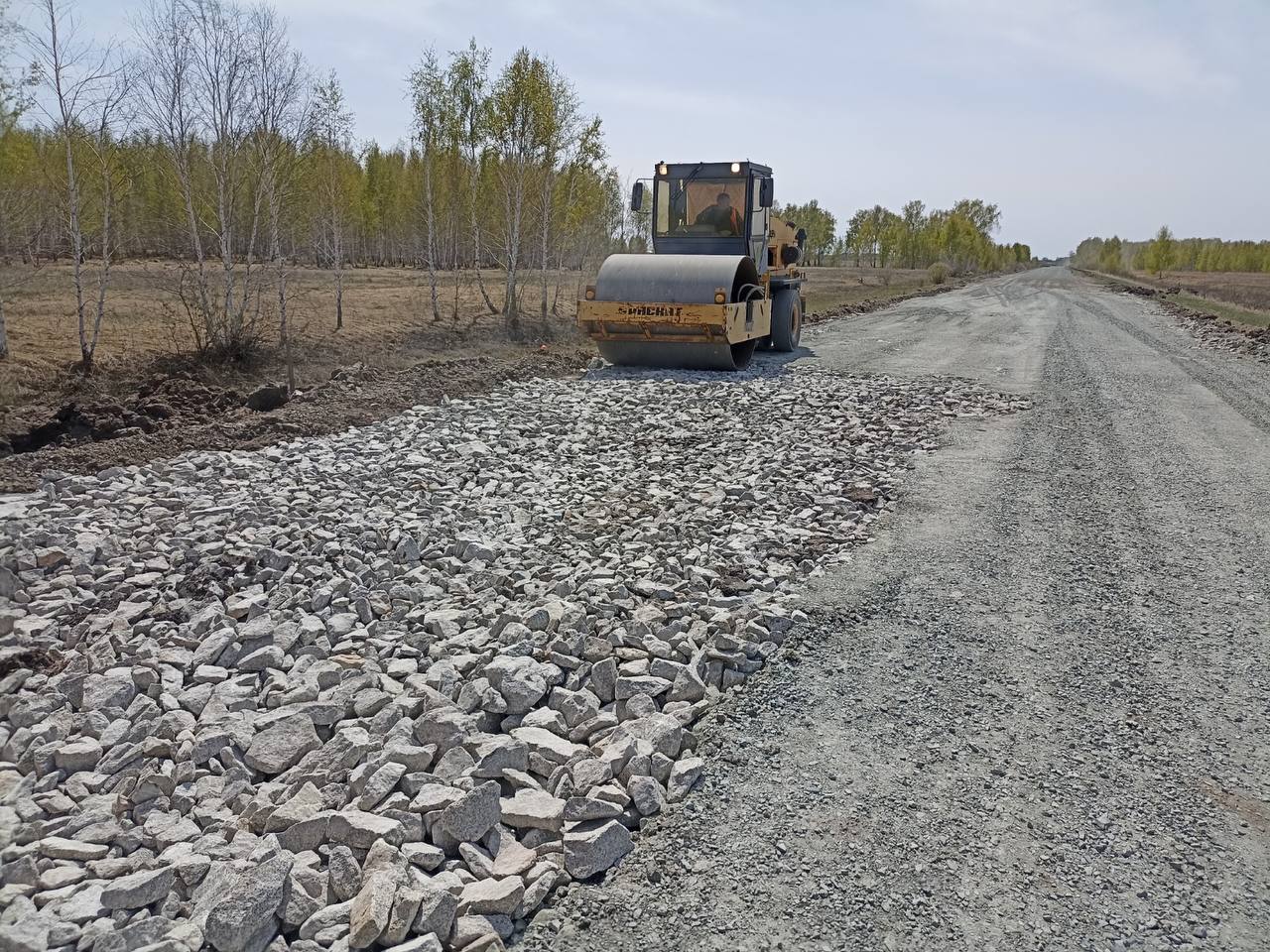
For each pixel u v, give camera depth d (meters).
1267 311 29.03
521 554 5.84
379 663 4.39
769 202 15.47
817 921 2.86
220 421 8.99
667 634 4.74
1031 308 31.25
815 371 14.28
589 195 21.19
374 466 7.54
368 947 2.64
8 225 15.39
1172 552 6.27
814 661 4.60
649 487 7.52
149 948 2.55
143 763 3.54
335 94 15.55
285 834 3.12
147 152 13.95
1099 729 4.04
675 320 13.03
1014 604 5.36
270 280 23.48
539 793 3.36
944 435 9.85
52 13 10.35
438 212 26.45
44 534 5.43
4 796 3.31
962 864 3.14
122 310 16.23
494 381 12.21
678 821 3.36
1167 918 2.90
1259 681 4.49
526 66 18.62
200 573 5.16
